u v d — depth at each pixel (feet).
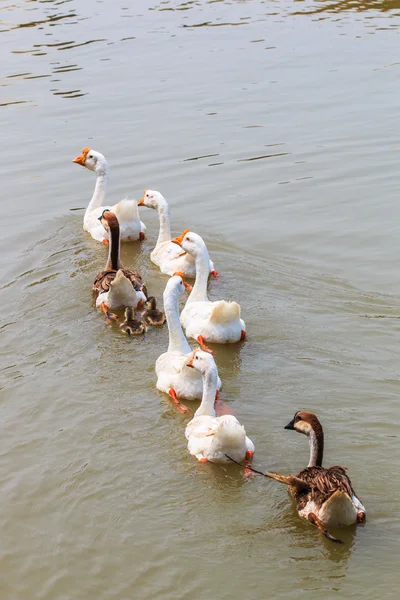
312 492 34.45
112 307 55.21
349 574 31.50
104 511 35.83
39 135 86.28
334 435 40.50
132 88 98.02
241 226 66.74
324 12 129.90
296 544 33.17
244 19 127.85
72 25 128.47
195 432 39.75
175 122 87.45
